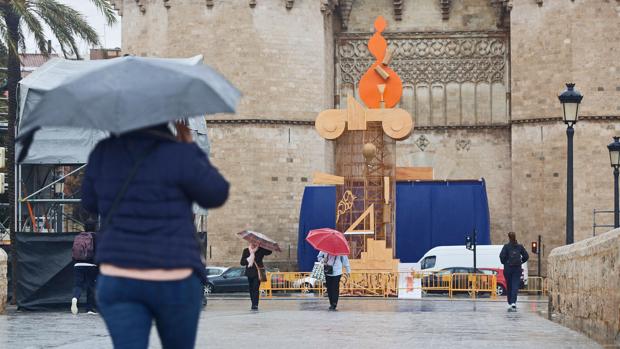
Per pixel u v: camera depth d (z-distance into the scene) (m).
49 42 48.72
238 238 66.38
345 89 72.50
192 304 8.76
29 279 32.75
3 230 62.31
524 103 67.31
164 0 67.88
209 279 60.12
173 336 8.80
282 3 67.25
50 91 8.91
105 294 8.63
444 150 72.31
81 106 8.73
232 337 21.39
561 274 27.69
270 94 66.94
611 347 18.48
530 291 56.59
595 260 21.86
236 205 66.56
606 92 65.75
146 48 68.56
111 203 8.73
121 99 8.73
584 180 65.75
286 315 29.86
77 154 35.91
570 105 34.84
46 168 43.56
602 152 65.69
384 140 48.53
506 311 34.16
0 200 65.62
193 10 67.31
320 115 48.00
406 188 60.88
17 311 32.31
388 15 72.88
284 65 67.19
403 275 47.19
